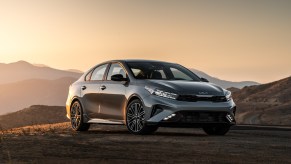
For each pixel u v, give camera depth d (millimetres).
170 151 8414
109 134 11562
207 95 11484
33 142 9273
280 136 11867
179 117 11219
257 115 65125
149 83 11672
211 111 11422
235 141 10234
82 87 13312
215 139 10602
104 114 12555
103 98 12586
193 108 11266
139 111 11641
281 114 66750
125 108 11969
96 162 6918
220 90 11859
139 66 12477
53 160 7059
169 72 12539
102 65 13242
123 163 6902
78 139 10031
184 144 9477
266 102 100562
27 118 70812
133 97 11844
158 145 9234
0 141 9383
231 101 11867
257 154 8227
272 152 8539
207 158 7594
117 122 12234
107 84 12609
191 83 11859
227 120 11680
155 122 11289
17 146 8664
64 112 76062
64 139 9992
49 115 74125
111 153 8000
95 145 9000
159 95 11375
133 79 12047
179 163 7043
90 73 13477
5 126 64375
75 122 13391
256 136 11742
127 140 10055
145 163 6965
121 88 12172
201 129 14539
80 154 7832
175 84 11609
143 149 8594
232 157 7773
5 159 7191
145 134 11641
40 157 7434
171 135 11617
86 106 13039
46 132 12117
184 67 13203
